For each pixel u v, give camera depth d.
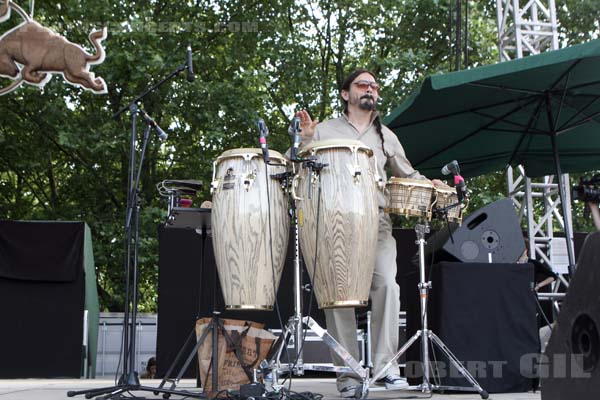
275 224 3.28
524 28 7.53
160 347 6.42
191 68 3.61
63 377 6.67
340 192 3.24
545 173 6.59
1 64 8.85
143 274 12.27
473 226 4.19
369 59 13.06
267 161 3.21
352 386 3.71
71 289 6.78
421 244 3.72
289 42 13.02
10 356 6.64
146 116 3.65
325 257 3.25
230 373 3.58
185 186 3.71
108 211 13.21
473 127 5.70
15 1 11.26
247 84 12.09
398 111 5.07
